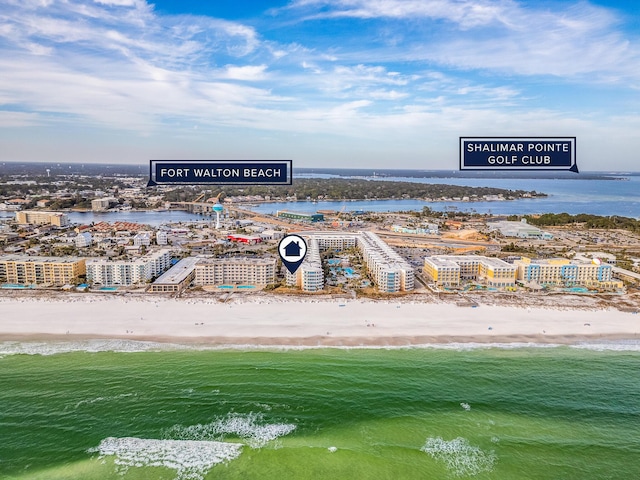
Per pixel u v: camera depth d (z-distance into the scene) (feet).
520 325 564.71
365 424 364.79
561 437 351.87
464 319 582.35
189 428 357.20
